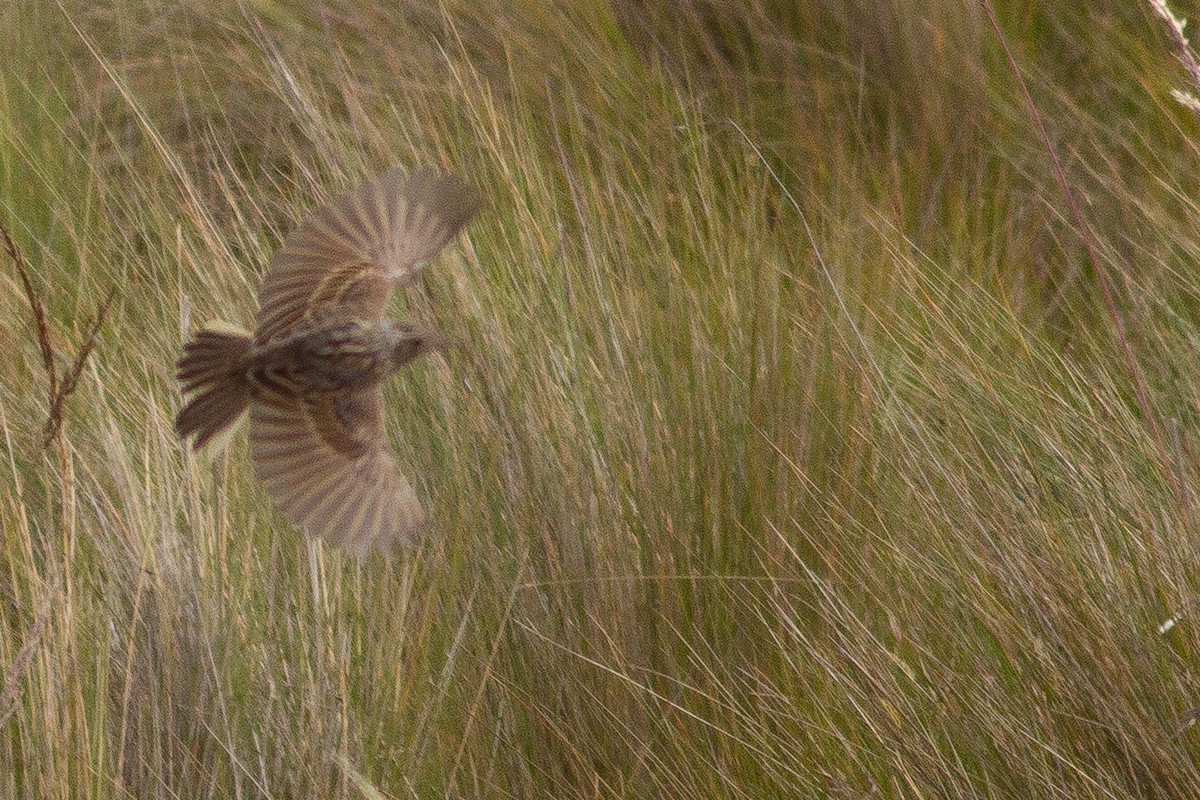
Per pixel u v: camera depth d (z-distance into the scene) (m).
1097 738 8.68
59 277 12.49
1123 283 13.14
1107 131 14.24
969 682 9.00
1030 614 9.19
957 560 9.66
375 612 9.26
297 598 9.33
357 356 4.75
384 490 4.86
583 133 13.42
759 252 11.74
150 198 13.23
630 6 15.23
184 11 15.52
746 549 10.11
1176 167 13.86
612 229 12.44
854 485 10.41
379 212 4.91
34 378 10.95
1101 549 9.52
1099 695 8.78
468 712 9.31
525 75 14.57
